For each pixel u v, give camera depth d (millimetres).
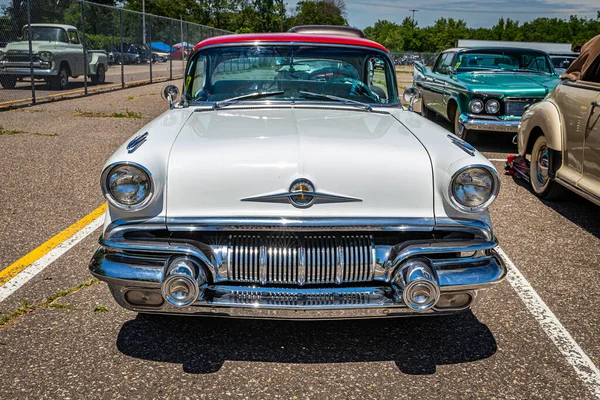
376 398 2549
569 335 3125
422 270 2596
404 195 2711
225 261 2672
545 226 5035
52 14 14055
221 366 2773
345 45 4039
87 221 4766
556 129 5395
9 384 2570
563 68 15211
